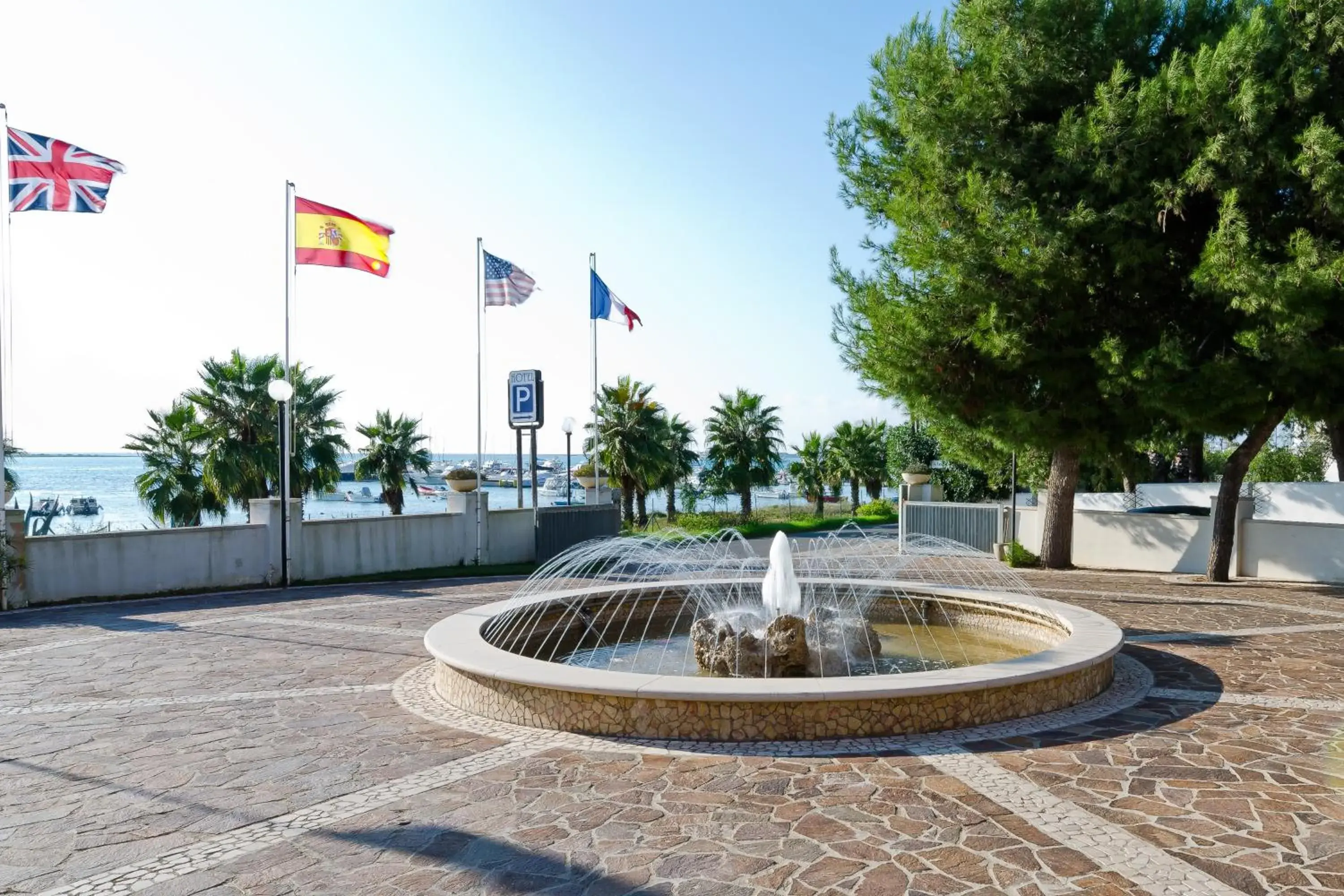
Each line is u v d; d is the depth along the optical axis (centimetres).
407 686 784
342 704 718
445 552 1877
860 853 415
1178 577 1659
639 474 3105
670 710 601
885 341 1545
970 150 1444
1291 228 1288
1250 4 1389
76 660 909
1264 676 799
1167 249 1370
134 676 830
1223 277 1225
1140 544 1781
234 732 638
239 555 1549
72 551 1359
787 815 462
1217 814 462
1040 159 1411
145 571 1436
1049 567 1802
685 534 2623
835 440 4231
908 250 1498
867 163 1689
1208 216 1382
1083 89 1420
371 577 1714
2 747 603
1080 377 1474
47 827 459
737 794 495
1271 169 1263
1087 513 1859
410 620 1180
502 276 2005
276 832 450
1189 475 2753
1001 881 385
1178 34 1459
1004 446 1700
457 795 500
